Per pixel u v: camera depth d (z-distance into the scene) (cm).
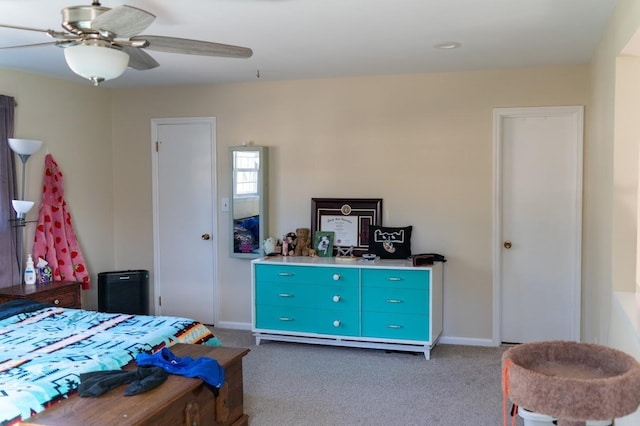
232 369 310
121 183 580
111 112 577
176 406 251
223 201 553
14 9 308
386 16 321
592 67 429
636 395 141
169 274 574
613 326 312
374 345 468
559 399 141
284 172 536
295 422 337
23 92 472
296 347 492
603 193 357
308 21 330
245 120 543
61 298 457
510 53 417
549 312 481
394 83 501
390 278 460
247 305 553
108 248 575
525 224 483
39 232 482
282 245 524
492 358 455
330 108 519
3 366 269
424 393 382
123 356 290
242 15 316
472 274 491
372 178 512
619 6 288
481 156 484
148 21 229
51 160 495
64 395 246
